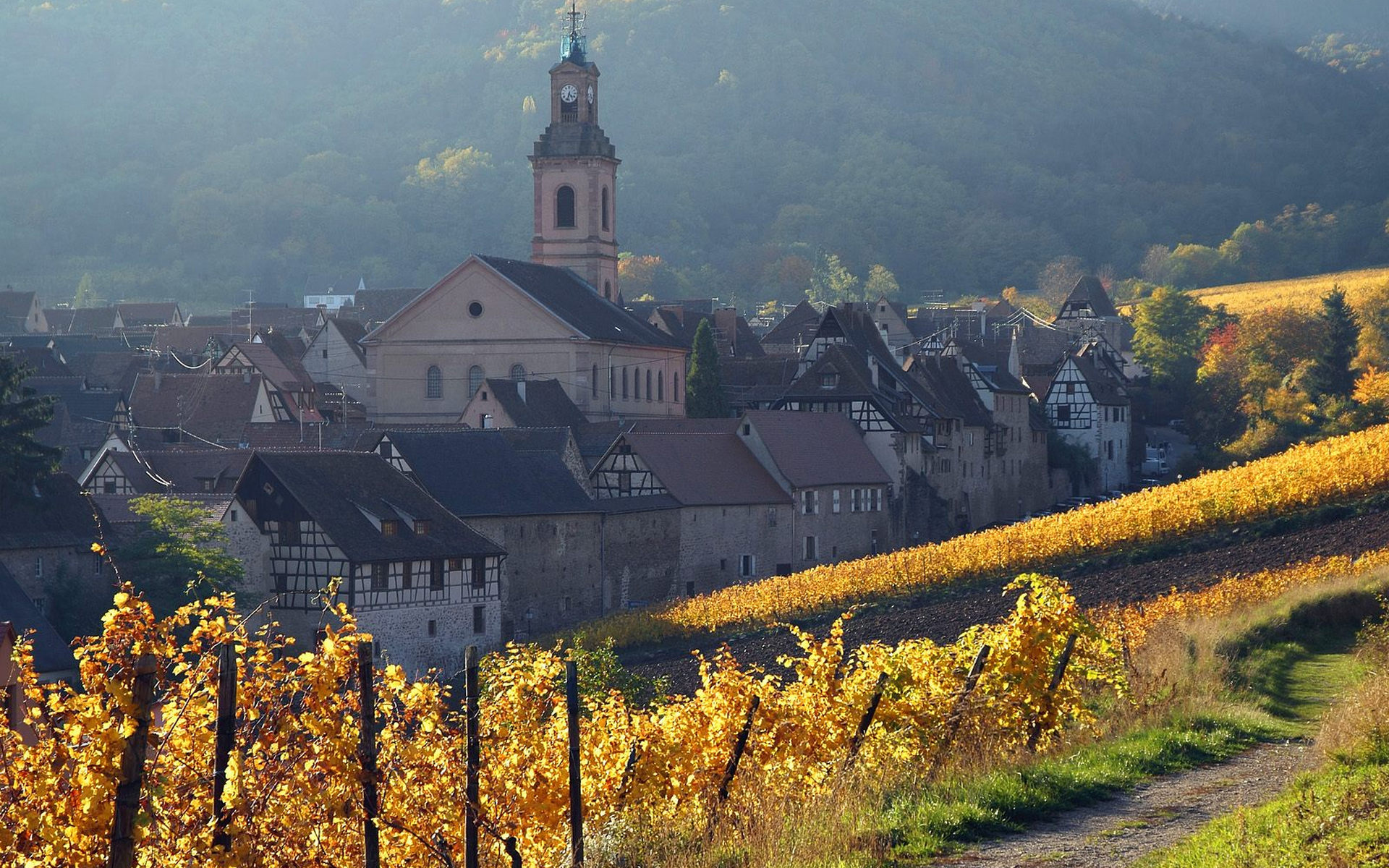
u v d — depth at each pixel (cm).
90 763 2588
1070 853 3052
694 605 11888
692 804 3728
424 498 12375
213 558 11406
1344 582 6869
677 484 14762
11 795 2588
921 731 4078
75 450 17875
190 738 2852
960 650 4447
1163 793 3553
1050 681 4331
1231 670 5331
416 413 19362
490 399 17438
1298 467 11500
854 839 3127
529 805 3303
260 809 2809
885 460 17388
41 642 9650
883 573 11731
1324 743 3634
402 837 3128
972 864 3006
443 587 11981
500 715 3541
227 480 14362
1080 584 9950
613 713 4016
